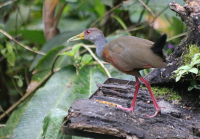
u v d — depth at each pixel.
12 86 15.95
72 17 17.28
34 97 10.22
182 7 7.87
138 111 7.15
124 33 12.79
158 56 6.80
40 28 16.59
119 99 7.82
